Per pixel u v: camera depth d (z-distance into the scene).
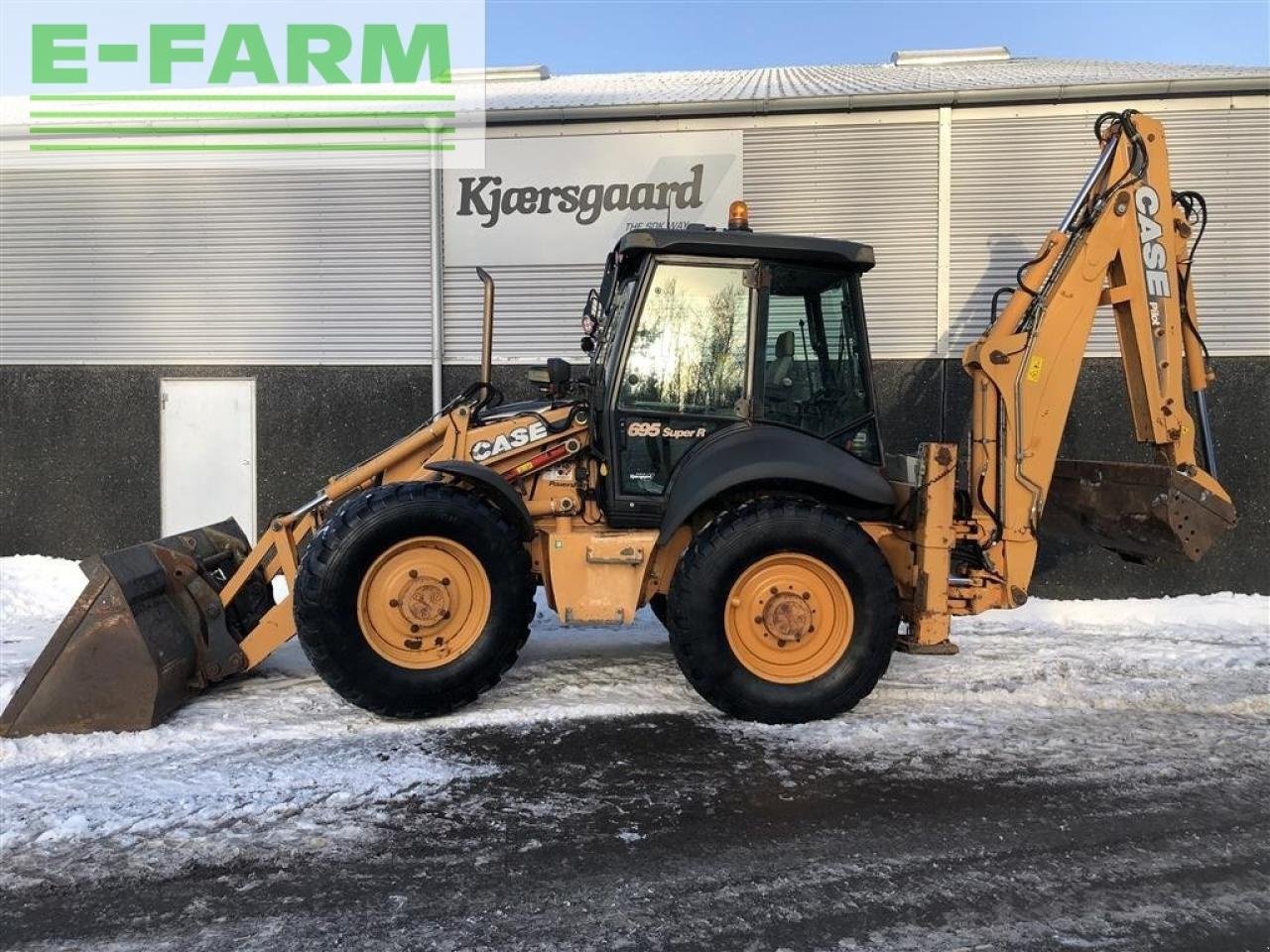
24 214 7.71
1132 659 4.96
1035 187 6.95
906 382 7.15
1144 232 4.31
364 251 7.53
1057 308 4.26
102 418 7.76
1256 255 6.83
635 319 4.14
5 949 2.32
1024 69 8.43
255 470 7.69
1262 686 4.49
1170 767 3.53
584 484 4.29
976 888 2.64
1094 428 6.96
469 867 2.74
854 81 8.12
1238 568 6.91
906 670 4.74
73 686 3.74
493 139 7.33
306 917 2.46
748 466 3.92
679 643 3.93
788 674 4.00
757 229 7.20
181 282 7.66
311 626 3.76
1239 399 6.89
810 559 3.96
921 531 4.11
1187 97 6.78
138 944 2.34
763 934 2.39
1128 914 2.51
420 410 7.56
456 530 3.91
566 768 3.48
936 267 7.07
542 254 7.39
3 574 7.16
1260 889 2.65
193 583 4.13
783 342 4.28
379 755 3.58
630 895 2.58
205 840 2.90
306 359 7.62
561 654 5.11
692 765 3.52
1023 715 4.09
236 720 3.93
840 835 2.95
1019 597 4.25
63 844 2.87
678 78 9.34
